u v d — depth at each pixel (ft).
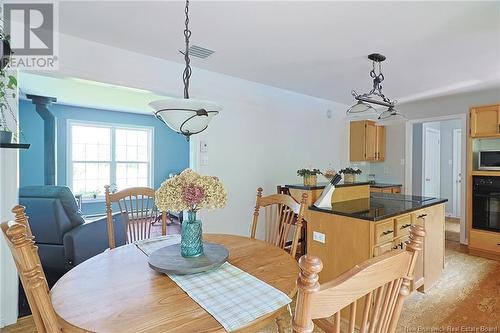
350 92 13.85
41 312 2.86
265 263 4.75
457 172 19.90
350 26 7.05
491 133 11.88
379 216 6.95
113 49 8.57
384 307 2.63
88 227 9.32
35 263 2.89
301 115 14.53
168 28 7.34
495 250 11.68
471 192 12.49
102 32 7.59
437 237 9.48
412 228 2.81
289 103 13.93
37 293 2.80
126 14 6.65
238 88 11.77
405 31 7.27
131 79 8.93
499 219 11.75
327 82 12.07
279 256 5.10
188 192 4.58
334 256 7.61
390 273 2.50
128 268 4.49
